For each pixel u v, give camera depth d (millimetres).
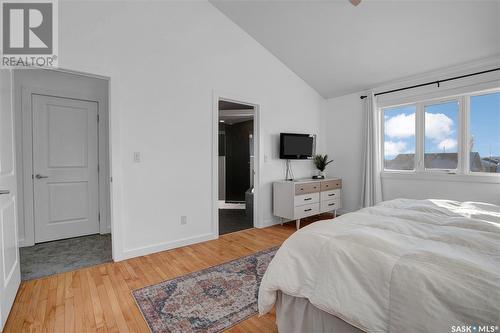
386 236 1272
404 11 2535
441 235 1265
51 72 3051
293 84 4156
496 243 1132
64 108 3160
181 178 2900
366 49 3189
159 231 2746
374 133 3893
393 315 874
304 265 1201
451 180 3217
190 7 2934
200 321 1555
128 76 2506
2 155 1602
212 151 3158
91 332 1455
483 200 2969
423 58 3094
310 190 3762
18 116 2861
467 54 2867
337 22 2895
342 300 998
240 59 3418
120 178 2479
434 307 805
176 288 1943
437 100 3400
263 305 1273
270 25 3236
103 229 3416
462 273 861
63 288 1942
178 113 2857
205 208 3111
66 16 2170
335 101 4574
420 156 3566
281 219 3900
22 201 2885
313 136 4508
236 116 5527
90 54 2285
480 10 2328
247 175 6129
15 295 1785
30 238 2926
